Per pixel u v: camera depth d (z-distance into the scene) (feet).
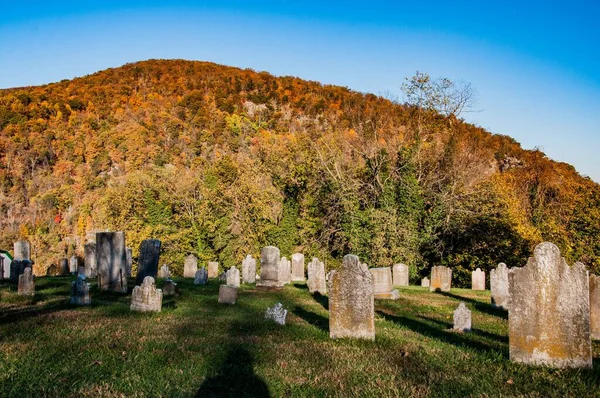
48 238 196.13
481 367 27.66
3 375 24.06
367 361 28.66
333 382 24.79
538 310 28.68
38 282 77.56
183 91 357.82
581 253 115.03
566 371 27.02
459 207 124.77
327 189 138.00
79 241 188.03
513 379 25.68
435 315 52.21
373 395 22.77
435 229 124.67
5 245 193.88
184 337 34.86
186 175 173.78
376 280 67.21
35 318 40.88
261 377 25.64
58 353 28.73
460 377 25.55
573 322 27.94
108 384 23.44
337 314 35.99
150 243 67.36
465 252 119.24
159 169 180.24
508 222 114.11
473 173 153.69
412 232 121.08
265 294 67.26
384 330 40.01
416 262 120.57
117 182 192.34
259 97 351.05
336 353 30.60
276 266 75.87
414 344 33.53
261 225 143.74
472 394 22.99
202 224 146.30
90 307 49.26
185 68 415.23
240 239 141.18
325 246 131.23
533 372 26.73
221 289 55.77
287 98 346.54
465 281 118.93
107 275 62.28
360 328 35.24
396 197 128.47
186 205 152.97
